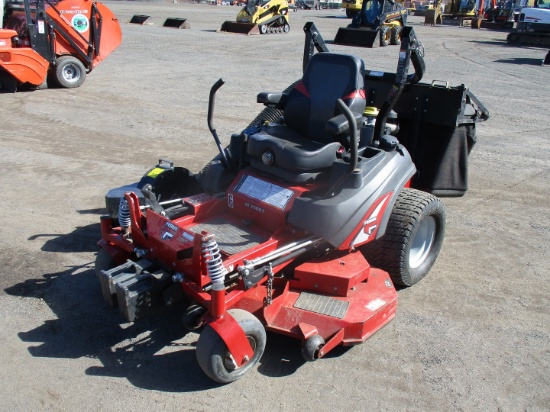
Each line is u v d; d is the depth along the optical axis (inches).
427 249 196.9
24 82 459.5
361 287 163.0
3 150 314.8
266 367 146.6
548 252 217.2
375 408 133.7
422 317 171.5
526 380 145.4
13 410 129.5
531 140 376.2
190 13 1473.9
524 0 1339.8
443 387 141.7
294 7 1899.6
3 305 169.3
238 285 141.9
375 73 248.8
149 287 139.3
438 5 1498.5
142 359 148.3
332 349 155.2
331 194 157.6
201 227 165.0
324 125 179.5
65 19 480.4
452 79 591.8
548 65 743.1
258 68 622.2
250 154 172.9
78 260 197.0
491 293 186.4
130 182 271.9
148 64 622.5
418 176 264.4
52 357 147.9
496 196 274.5
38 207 239.5
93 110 416.5
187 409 131.2
